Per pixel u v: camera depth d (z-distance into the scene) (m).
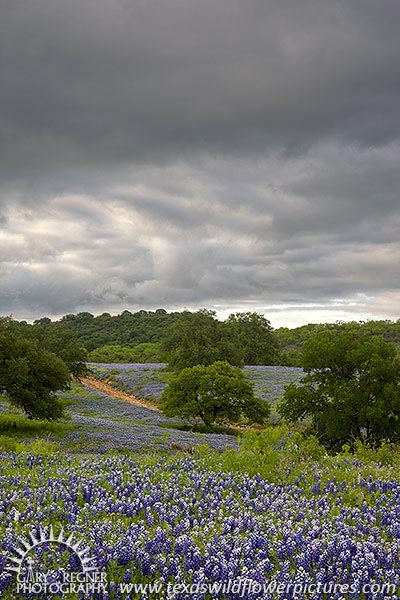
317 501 11.23
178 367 78.31
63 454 19.16
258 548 7.91
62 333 75.25
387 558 7.60
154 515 9.63
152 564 7.04
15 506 9.95
